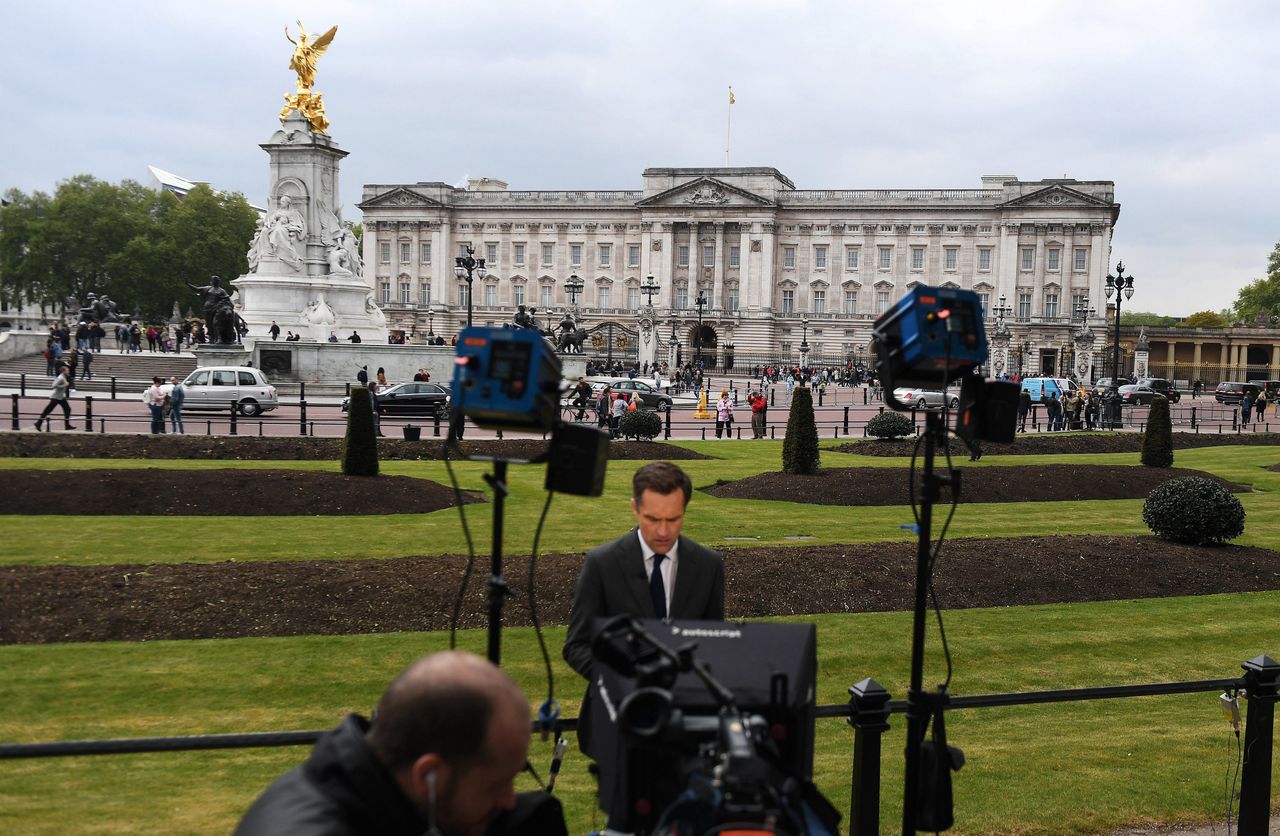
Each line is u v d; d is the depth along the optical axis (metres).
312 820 3.17
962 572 17.66
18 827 8.38
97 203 136.38
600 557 6.65
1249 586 18.05
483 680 3.40
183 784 9.38
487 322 156.25
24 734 10.12
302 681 11.86
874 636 14.41
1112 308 142.75
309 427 44.78
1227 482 33.56
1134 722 11.88
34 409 47.53
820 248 147.75
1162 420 35.25
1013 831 9.10
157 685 11.55
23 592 14.16
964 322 5.99
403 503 24.66
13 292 138.00
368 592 14.89
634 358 136.25
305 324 68.94
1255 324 145.62
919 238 144.38
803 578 16.73
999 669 13.39
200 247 135.38
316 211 70.94
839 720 11.70
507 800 3.51
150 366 69.75
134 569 15.56
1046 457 41.69
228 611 14.02
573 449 5.26
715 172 148.88
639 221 151.88
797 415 31.39
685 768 4.01
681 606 6.67
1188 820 9.40
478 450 35.25
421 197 154.88
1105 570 18.31
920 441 6.37
